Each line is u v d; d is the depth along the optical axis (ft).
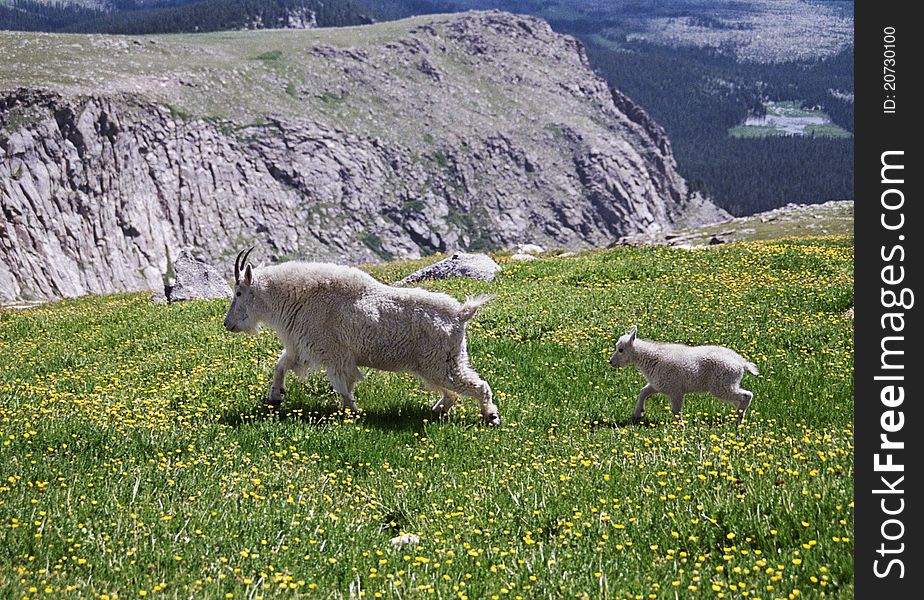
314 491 30.35
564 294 75.97
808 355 55.57
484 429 40.04
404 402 44.24
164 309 83.66
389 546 25.79
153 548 24.12
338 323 41.73
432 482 32.19
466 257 95.81
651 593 21.76
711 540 25.07
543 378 50.90
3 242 655.35
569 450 36.17
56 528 24.82
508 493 29.96
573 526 26.45
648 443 35.73
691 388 43.16
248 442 36.63
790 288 74.43
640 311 68.08
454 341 41.65
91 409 41.39
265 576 22.89
